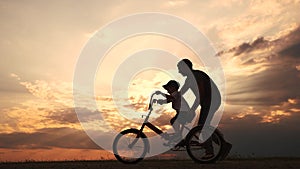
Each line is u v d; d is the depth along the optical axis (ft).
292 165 26.27
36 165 29.63
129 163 28.84
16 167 28.48
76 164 29.60
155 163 28.91
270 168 24.88
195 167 25.73
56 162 31.50
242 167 25.38
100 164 28.99
